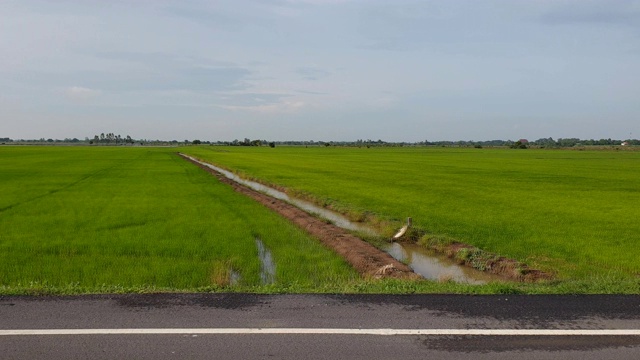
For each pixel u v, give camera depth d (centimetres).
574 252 1248
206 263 1084
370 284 769
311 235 1491
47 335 536
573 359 487
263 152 11525
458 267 1169
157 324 572
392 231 1530
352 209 1997
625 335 547
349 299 678
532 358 489
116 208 2084
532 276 1025
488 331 558
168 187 3123
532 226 1638
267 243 1359
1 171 4556
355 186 3147
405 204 2230
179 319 590
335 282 912
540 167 5591
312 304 654
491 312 624
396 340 530
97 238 1395
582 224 1688
